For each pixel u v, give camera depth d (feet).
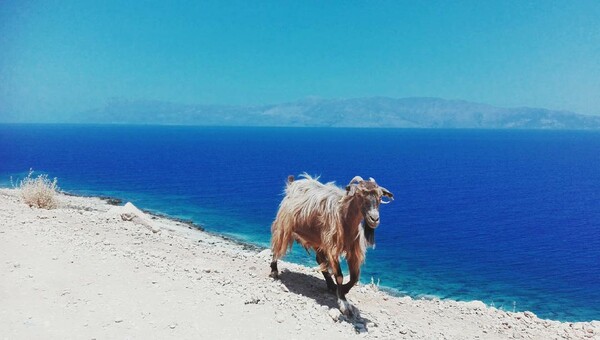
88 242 39.06
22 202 59.52
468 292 83.82
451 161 461.78
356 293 38.75
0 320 24.80
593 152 650.84
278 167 345.92
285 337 26.35
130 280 31.45
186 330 25.77
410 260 104.88
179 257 40.60
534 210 189.88
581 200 220.02
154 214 137.90
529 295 83.87
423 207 191.52
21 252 34.06
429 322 34.19
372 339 27.99
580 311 76.54
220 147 644.69
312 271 43.11
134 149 536.01
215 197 183.93
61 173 242.17
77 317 26.07
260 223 131.03
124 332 24.97
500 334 33.53
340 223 31.40
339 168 349.41
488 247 122.52
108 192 180.55
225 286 32.81
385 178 301.02
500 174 342.44
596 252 118.62
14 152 408.05
